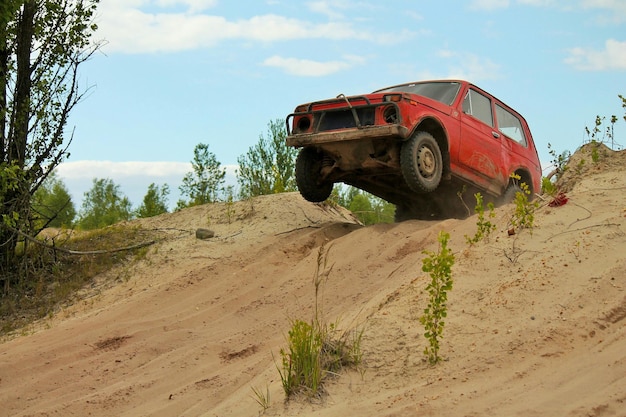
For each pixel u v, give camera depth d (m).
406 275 8.20
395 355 6.08
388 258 9.30
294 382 5.94
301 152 11.38
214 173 15.40
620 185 8.08
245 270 10.11
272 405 5.91
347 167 10.87
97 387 7.73
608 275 6.36
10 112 12.09
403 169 10.34
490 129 11.95
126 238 12.50
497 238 7.57
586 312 5.99
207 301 9.54
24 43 12.12
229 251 11.28
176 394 7.21
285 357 6.80
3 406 7.51
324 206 13.14
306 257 10.16
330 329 6.73
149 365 7.98
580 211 7.67
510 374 5.49
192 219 13.06
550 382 5.27
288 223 12.08
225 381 7.26
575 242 7.02
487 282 6.84
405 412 5.19
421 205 12.20
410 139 10.39
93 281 11.31
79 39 12.31
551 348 5.69
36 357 8.34
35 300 11.04
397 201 12.33
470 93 11.77
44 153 12.23
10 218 11.51
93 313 9.93
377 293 8.21
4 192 11.29
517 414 4.89
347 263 9.49
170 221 13.20
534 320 6.06
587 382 5.14
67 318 10.21
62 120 12.29
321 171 11.34
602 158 9.03
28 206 11.87
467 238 7.86
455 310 6.49
